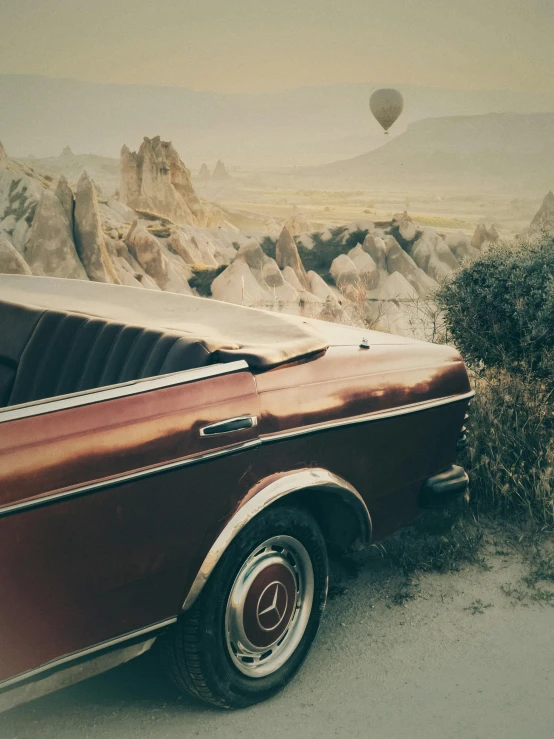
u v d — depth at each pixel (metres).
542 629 2.85
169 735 2.22
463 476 3.03
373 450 2.63
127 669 2.56
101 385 2.63
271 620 2.36
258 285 75.38
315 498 2.59
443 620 2.90
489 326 5.03
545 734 2.26
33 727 2.24
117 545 1.93
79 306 3.05
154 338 2.53
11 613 1.77
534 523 3.66
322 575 2.54
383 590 3.13
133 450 1.94
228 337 2.54
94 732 2.22
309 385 2.40
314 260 103.56
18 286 3.44
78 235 70.38
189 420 2.06
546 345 4.73
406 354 2.83
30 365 2.88
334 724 2.29
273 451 2.29
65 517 1.81
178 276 78.38
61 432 1.83
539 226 5.22
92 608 1.93
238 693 2.30
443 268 101.44
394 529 2.86
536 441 4.04
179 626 2.17
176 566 2.08
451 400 2.93
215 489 2.13
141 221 93.88
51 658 1.88
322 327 3.06
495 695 2.45
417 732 2.26
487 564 3.34
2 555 1.72
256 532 2.25
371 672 2.57
